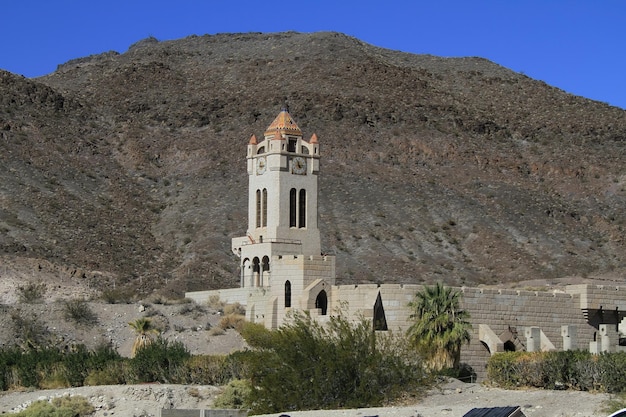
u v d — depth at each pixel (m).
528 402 61.59
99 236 168.75
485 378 82.50
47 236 162.00
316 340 68.31
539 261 180.12
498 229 189.62
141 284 144.88
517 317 89.50
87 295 119.25
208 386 78.88
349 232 179.00
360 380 66.75
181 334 96.81
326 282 92.38
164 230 178.62
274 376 66.69
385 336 71.56
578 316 93.81
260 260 106.50
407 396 67.12
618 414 43.78
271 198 107.31
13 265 128.50
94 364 83.81
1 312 97.12
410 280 161.88
